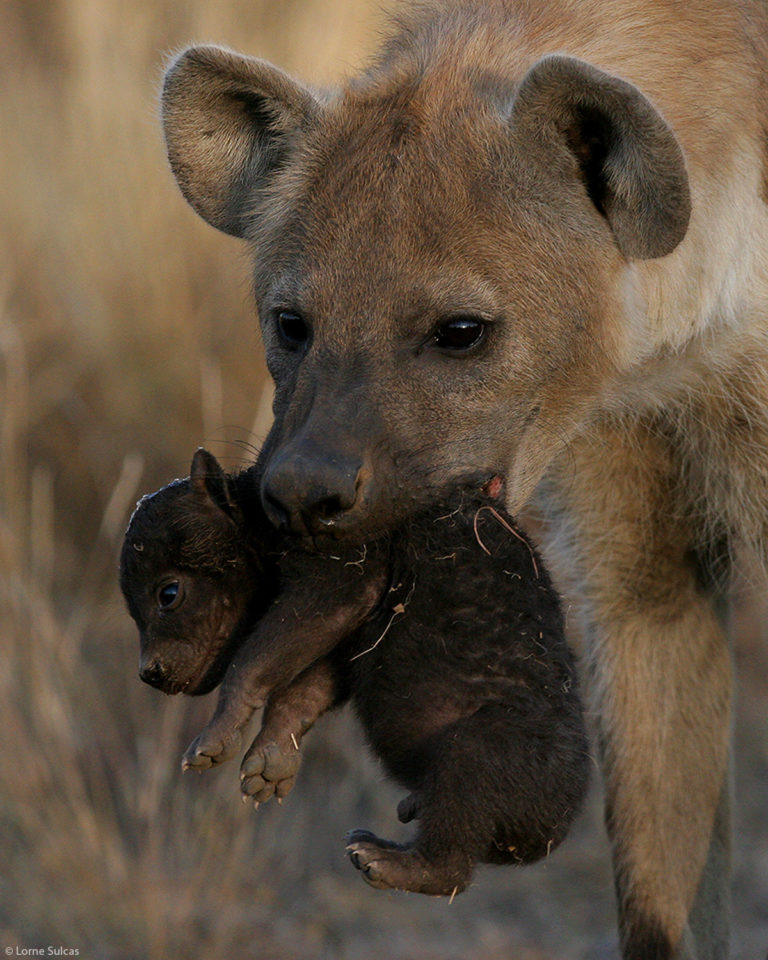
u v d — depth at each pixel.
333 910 9.13
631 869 6.80
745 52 6.37
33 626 9.59
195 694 5.27
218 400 11.15
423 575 4.94
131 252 11.91
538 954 8.94
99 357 11.85
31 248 12.23
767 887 9.51
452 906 9.38
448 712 4.86
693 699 6.91
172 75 6.03
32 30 14.27
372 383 5.36
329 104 5.92
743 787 10.41
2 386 11.55
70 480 11.62
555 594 5.09
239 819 9.25
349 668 4.99
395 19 6.65
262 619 4.89
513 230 5.57
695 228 6.02
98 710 10.14
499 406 5.62
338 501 5.00
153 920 8.61
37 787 9.06
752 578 7.06
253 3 12.49
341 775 10.15
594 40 6.12
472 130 5.65
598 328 5.82
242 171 6.28
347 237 5.54
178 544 5.12
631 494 6.83
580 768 4.84
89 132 12.31
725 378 6.45
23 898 8.70
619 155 5.56
